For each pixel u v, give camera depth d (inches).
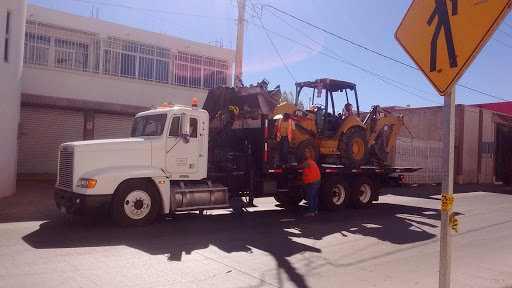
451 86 142.2
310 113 503.5
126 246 283.6
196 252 275.7
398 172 594.6
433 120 1101.7
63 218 378.0
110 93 695.1
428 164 952.9
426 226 406.3
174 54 768.9
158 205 359.3
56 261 243.0
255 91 453.7
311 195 452.8
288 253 284.7
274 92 476.7
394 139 607.5
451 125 143.5
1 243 281.6
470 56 136.6
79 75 667.4
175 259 256.8
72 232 321.1
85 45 684.7
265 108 459.2
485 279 242.7
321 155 510.0
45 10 644.7
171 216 416.5
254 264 255.0
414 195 735.7
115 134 732.0
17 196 488.4
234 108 452.4
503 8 129.3
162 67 756.6
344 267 257.3
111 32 699.4
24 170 664.4
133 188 345.7
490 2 132.6
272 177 459.2
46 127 677.3
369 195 544.7
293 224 396.2
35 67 631.2
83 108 677.9
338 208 504.1
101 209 337.1
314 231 365.4
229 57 836.6
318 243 319.6
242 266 249.3
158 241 302.0
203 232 341.7
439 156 982.4
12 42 481.4
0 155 465.1
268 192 450.9
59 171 364.8
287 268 249.4
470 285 231.1
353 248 307.6
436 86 146.9
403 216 469.4
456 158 1084.5
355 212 498.9
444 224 145.0
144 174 349.7
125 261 248.2
